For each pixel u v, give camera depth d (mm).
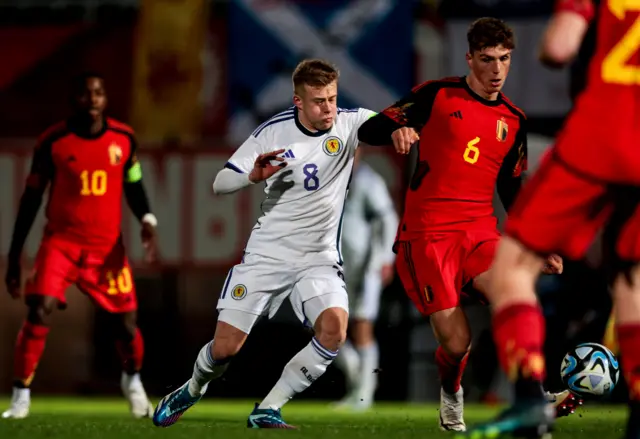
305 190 19891
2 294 44250
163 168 38938
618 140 13273
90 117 25156
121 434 17734
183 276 44906
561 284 35438
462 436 13422
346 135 20281
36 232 39656
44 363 45312
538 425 13414
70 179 25062
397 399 41406
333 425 22422
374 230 36344
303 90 19422
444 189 20516
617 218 13953
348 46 37781
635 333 14062
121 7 39094
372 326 38062
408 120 20484
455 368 20609
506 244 14039
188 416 27516
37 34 39469
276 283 19891
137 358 25844
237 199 39188
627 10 13500
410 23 37594
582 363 19453
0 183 39500
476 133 20422
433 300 20375
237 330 19766
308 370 19500
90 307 45344
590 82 13609
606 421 25453
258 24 38250
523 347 13602
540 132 37125
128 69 39031
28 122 39469
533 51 37094
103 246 25453
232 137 38688
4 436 17375
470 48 20328
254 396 42688
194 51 38594
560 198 13531
